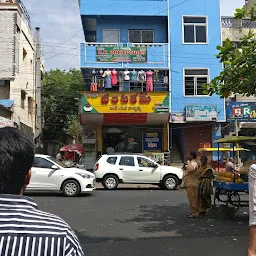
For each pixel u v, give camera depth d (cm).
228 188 983
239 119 2275
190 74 2334
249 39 858
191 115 2252
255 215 281
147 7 2369
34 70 3086
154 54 2316
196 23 2377
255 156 2275
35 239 154
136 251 656
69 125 4072
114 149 2375
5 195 166
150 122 2295
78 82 3944
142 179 1722
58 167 1447
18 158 176
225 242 719
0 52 2403
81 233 802
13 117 2333
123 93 2223
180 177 1723
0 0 2509
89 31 2700
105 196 1434
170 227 870
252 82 809
